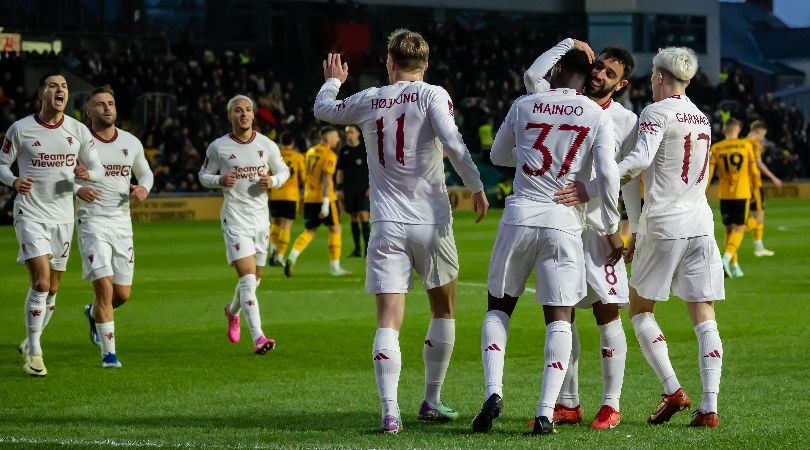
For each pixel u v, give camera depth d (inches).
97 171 540.7
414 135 384.8
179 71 2103.8
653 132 390.0
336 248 979.3
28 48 2229.3
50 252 531.8
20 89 1962.4
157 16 2378.2
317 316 713.6
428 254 389.7
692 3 2965.1
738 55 3705.7
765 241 1285.7
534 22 2861.7
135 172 566.3
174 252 1208.2
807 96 3270.2
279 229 1039.6
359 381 494.0
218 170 603.8
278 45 2501.2
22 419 411.8
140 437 374.3
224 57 2204.7
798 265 1019.3
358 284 898.7
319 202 955.3
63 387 484.4
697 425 389.4
